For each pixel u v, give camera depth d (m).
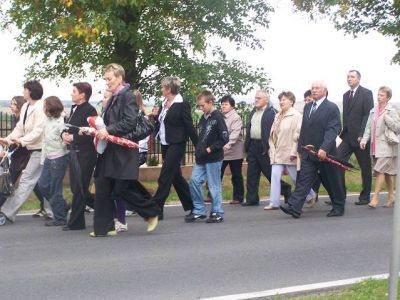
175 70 15.74
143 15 15.80
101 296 6.43
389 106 12.12
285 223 10.48
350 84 12.84
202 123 10.54
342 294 6.35
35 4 14.87
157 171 15.05
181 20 16.27
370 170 12.70
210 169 10.53
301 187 11.03
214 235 9.43
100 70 16.89
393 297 4.58
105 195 9.18
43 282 6.91
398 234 4.54
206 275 7.22
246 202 12.71
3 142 10.26
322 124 10.89
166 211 11.82
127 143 8.82
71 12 14.40
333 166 11.05
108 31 14.49
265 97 12.54
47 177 10.15
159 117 10.47
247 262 7.82
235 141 12.73
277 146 12.02
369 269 7.52
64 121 10.17
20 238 9.16
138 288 6.71
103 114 9.13
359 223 10.51
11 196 10.37
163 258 7.98
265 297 6.34
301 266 7.65
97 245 8.69
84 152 9.58
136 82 16.42
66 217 10.25
